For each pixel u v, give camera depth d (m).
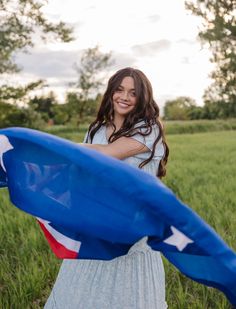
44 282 4.47
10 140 2.22
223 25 30.98
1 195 8.71
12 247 5.54
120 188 1.91
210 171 12.07
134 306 2.58
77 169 2.15
